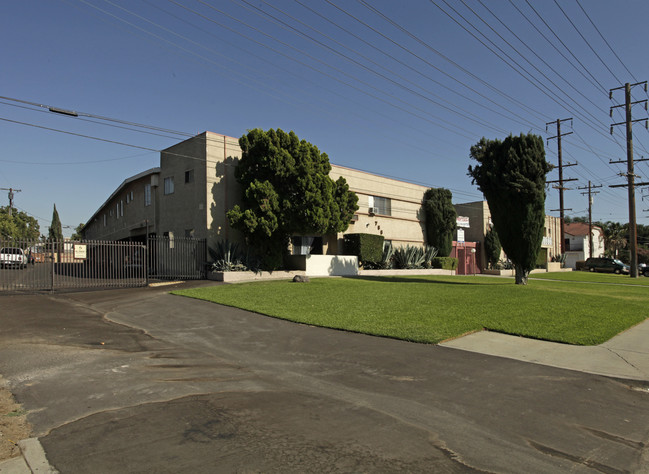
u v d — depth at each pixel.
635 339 10.16
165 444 4.38
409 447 4.43
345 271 26.47
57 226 69.44
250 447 4.33
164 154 25.23
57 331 9.77
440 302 14.49
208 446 4.34
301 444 4.42
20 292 16.23
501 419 5.30
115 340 9.16
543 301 15.22
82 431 4.68
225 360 7.82
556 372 7.48
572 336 10.07
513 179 21.95
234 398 5.81
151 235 26.44
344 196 23.62
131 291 16.72
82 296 15.43
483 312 12.77
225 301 14.05
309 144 22.30
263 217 20.48
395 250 31.62
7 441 4.44
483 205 41.12
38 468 3.89
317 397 5.93
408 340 9.42
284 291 16.48
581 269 49.88
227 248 21.02
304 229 21.73
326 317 11.65
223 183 22.45
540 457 4.33
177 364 7.49
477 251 40.78
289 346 8.91
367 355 8.26
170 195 24.53
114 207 35.12
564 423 5.25
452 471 3.96
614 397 6.30
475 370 7.44
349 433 4.74
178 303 14.01
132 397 5.78
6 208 68.94
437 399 5.96
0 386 6.15
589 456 4.39
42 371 6.86
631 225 36.84
